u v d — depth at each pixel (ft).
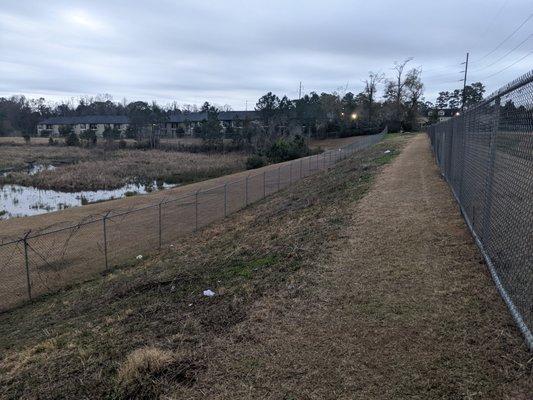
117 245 42.19
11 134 289.33
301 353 13.35
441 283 17.15
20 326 24.35
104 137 229.04
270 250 26.45
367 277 18.65
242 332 14.98
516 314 13.24
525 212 13.08
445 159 40.50
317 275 19.62
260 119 216.33
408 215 28.02
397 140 130.41
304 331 14.66
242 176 96.94
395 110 222.89
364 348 13.24
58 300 28.68
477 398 10.50
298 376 12.23
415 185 39.70
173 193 78.54
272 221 39.22
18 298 29.99
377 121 223.51
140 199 72.08
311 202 42.93
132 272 32.07
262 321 15.71
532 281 12.39
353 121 225.35
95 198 85.05
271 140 181.37
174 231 47.32
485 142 18.97
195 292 20.90
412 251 21.16
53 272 34.91
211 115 219.82
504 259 15.29
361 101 244.22
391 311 15.35
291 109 223.30
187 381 12.42
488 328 13.41
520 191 13.57
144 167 126.00
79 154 166.30
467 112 24.61
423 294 16.39
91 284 31.30
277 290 18.63
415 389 11.13
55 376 13.91
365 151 104.22
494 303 14.94
